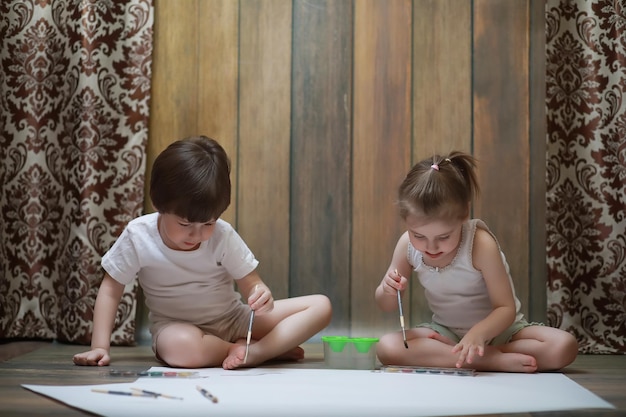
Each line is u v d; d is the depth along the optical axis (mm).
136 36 2418
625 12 2365
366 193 2463
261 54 2490
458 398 1267
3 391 1343
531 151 2463
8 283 2416
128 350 2209
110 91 2398
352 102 2479
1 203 2432
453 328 1874
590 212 2332
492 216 2457
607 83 2355
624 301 2299
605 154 2338
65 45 2430
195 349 1696
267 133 2475
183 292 1841
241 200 2469
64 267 2379
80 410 1162
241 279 1865
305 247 2453
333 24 2494
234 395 1272
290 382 1432
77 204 2348
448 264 1771
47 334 2402
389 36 2490
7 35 2457
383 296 1857
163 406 1176
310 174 2469
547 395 1311
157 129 2479
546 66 2361
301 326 1799
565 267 2314
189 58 2496
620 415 1156
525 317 2428
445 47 2486
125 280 1837
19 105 2445
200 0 2500
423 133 2473
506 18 2486
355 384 1407
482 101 2475
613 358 2111
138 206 2385
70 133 2396
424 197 1612
